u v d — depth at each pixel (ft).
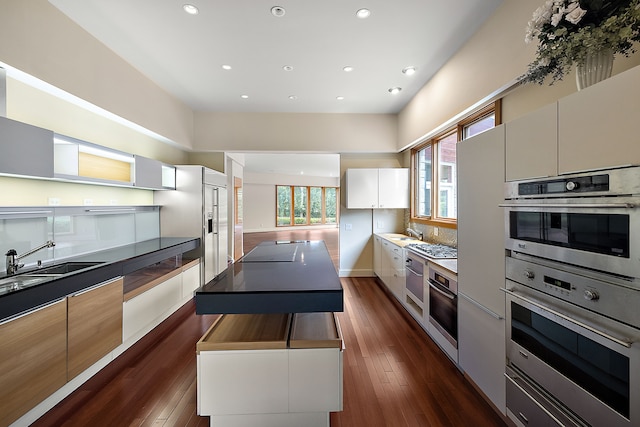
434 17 7.42
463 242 6.62
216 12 7.19
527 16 6.07
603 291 3.37
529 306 4.55
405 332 9.45
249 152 15.51
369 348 8.36
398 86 11.78
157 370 7.25
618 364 3.21
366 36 8.29
